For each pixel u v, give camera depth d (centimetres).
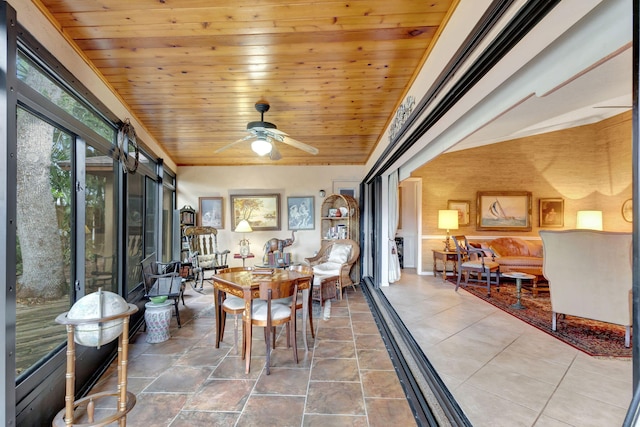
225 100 334
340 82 295
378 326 351
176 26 214
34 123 183
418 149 292
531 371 243
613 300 286
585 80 294
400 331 324
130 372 247
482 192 655
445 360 262
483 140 599
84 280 236
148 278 349
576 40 110
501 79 149
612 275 287
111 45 235
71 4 190
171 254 558
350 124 405
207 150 519
